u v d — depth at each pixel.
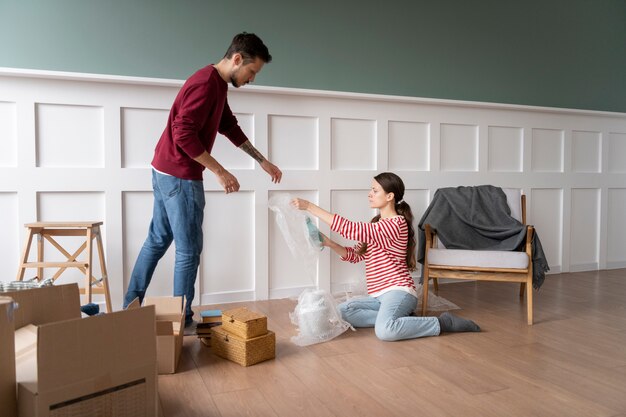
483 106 3.44
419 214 3.34
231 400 1.57
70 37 2.55
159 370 1.78
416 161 3.32
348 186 3.11
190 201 2.18
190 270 2.23
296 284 3.01
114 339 1.18
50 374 1.06
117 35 2.63
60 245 2.50
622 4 4.06
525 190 3.65
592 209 3.93
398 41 3.30
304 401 1.56
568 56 3.87
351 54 3.16
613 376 1.78
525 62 3.71
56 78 2.44
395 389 1.65
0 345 1.05
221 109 2.23
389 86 3.29
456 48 3.48
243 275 2.88
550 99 3.81
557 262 3.81
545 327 2.40
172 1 2.74
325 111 3.02
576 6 3.88
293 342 2.15
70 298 1.44
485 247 2.81
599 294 3.11
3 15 2.44
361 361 1.93
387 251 2.44
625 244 4.06
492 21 3.59
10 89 2.40
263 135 2.87
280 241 2.96
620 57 4.07
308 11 3.04
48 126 2.48
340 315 2.32
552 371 1.82
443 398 1.58
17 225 2.45
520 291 3.06
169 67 2.74
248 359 1.87
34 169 2.45
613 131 3.96
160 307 2.02
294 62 3.02
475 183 3.48
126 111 2.61
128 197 2.63
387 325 2.18
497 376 1.77
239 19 2.88
